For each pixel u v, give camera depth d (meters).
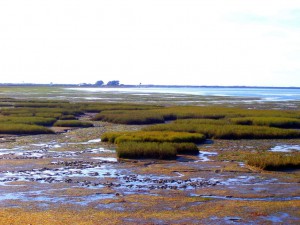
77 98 109.69
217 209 15.63
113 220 14.36
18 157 26.28
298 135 37.56
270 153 28.80
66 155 27.28
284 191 18.34
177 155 27.44
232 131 36.72
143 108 67.50
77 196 17.28
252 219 14.55
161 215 14.92
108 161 25.11
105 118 52.12
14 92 154.62
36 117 49.28
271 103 96.88
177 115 55.00
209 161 25.41
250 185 19.36
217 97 135.25
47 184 19.23
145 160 25.39
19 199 16.78
